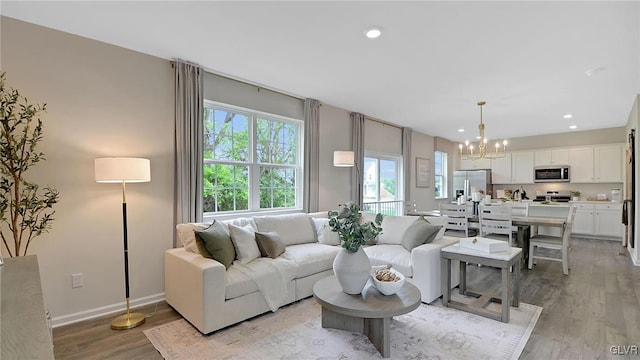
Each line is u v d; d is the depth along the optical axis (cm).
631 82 394
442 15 245
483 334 250
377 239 393
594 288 357
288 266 309
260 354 225
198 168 349
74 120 281
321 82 406
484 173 815
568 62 334
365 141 601
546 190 790
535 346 232
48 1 228
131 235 311
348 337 247
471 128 714
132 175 262
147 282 321
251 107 416
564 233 411
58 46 273
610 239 663
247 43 297
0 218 232
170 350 231
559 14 241
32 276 129
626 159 602
